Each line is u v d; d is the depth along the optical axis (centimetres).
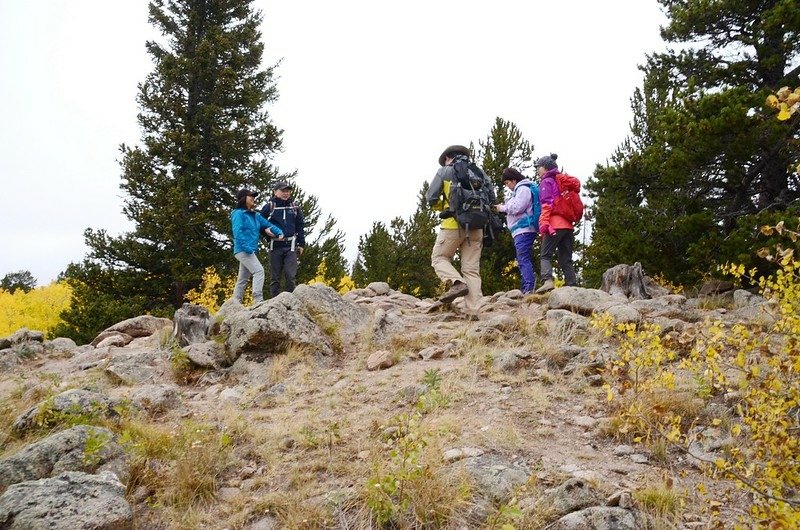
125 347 788
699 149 801
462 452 365
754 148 770
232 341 633
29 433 449
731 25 957
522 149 1642
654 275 933
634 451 371
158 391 526
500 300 822
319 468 376
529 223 837
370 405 480
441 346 623
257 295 853
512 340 590
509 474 338
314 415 465
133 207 1728
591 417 418
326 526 316
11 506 309
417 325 734
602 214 979
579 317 596
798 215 728
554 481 333
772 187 866
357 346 661
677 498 307
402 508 315
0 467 366
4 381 694
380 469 345
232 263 1802
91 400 467
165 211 1639
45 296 2212
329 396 510
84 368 681
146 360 650
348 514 323
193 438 413
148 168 1762
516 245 847
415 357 600
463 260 750
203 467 379
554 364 516
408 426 367
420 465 341
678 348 485
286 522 321
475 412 438
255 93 1906
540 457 364
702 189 909
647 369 418
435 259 754
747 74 934
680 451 365
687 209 898
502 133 1656
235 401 525
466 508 316
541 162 805
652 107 1383
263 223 887
